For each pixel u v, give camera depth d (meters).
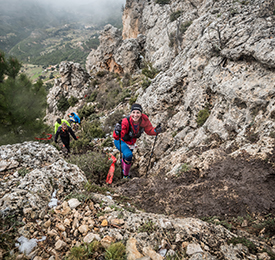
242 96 5.16
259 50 5.10
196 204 3.33
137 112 3.22
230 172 3.63
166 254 2.04
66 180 3.04
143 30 31.62
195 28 11.92
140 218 2.50
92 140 10.43
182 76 7.87
